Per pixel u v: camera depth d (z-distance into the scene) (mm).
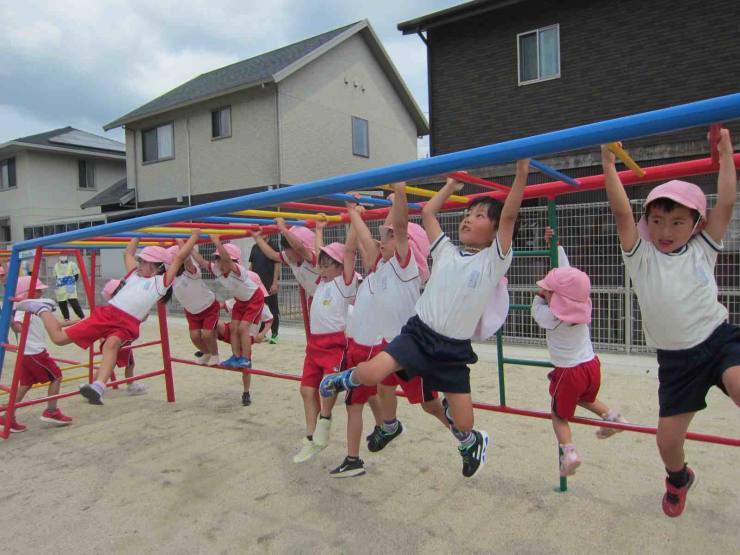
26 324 4617
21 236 21672
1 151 21484
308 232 4715
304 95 15422
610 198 2395
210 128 15977
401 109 19062
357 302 3557
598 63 9750
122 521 3174
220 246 5133
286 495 3461
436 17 10922
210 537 2967
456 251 2818
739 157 2676
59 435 4762
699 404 2346
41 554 2838
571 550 2727
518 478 3598
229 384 6566
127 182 18734
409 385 3240
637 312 7379
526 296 8180
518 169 2395
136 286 4477
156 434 4730
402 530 2977
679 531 2875
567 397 3316
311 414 3898
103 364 4121
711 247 2340
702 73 8859
